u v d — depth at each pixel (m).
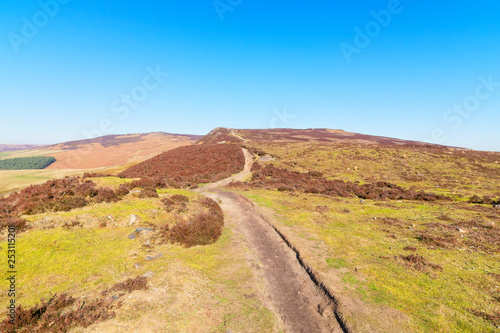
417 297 7.91
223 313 7.11
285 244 12.84
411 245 12.47
